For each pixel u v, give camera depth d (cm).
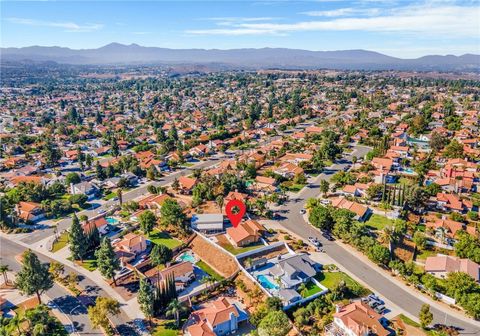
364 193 18775
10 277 12912
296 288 12131
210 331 9962
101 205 18988
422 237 14125
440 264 12625
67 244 15025
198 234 15450
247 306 11400
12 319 10081
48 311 11106
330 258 13812
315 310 10781
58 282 12569
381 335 9706
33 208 17650
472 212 16300
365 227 14950
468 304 10475
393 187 18212
